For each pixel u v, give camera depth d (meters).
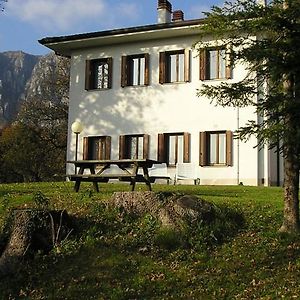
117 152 25.33
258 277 8.01
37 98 42.47
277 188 16.45
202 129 23.67
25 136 40.41
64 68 41.09
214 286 7.81
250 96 9.98
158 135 24.55
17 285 8.12
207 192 14.61
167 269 8.34
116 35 24.81
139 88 25.14
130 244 9.04
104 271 8.30
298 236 9.23
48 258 8.64
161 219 9.56
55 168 41.75
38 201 9.80
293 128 8.90
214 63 23.83
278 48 9.13
